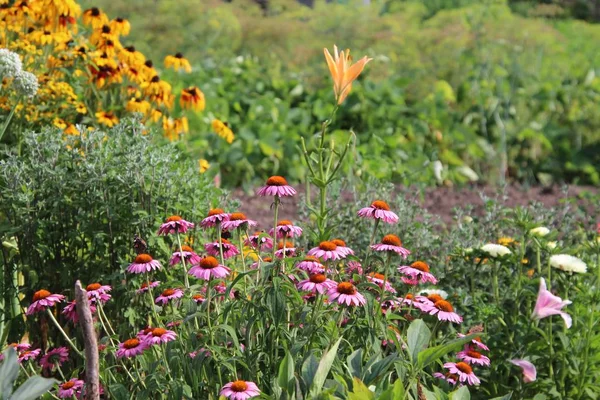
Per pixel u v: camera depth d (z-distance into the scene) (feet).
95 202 11.62
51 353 9.88
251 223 9.63
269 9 48.75
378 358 8.48
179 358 8.61
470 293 12.59
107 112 16.78
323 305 9.23
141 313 11.34
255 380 8.54
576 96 31.35
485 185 27.71
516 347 10.85
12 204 11.40
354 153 18.40
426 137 28.37
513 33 36.37
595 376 11.09
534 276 11.57
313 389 7.59
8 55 12.89
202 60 35.35
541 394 10.18
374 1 57.00
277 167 26.76
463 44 34.58
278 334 8.71
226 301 9.48
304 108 29.07
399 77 32.19
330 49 37.78
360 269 10.48
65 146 11.97
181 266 11.21
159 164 12.37
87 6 28.84
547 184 28.84
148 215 11.35
